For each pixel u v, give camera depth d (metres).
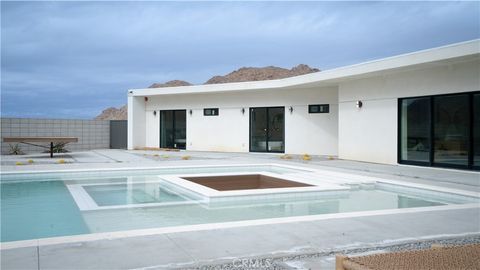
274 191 7.71
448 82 11.09
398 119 12.77
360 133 14.38
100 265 3.49
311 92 17.70
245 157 16.44
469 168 10.73
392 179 9.41
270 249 4.03
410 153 12.54
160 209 6.73
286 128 18.47
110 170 11.45
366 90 14.03
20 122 18.78
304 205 7.10
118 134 22.23
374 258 3.06
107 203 7.28
